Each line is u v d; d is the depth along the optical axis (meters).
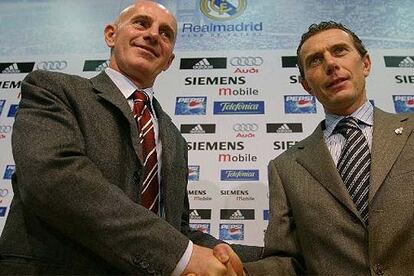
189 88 2.51
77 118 1.31
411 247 1.26
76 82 1.41
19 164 1.13
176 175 1.52
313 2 2.81
